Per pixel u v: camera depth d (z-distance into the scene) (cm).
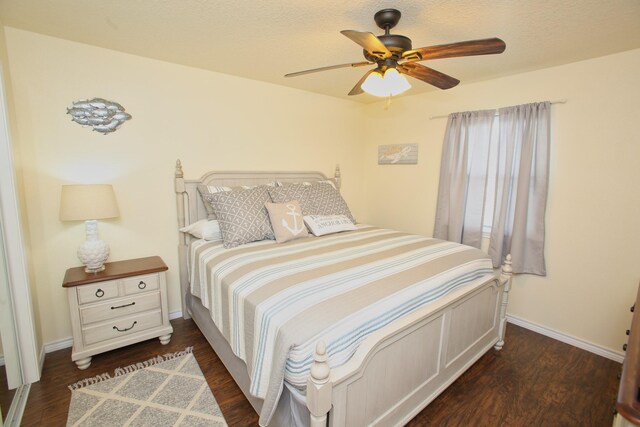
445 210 331
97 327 214
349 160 408
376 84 178
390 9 173
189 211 278
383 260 195
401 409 157
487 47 152
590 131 242
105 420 167
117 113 242
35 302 212
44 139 216
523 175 268
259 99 316
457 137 314
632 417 66
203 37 214
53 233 224
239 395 187
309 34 208
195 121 280
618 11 170
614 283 238
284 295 146
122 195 250
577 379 212
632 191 227
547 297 271
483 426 170
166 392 188
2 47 187
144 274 227
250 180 314
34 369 193
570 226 256
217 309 190
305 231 259
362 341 129
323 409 106
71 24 196
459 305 186
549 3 164
